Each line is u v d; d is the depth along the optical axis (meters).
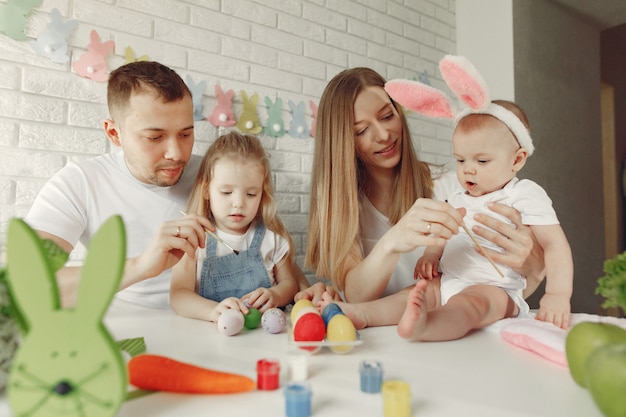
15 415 0.37
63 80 1.41
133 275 0.91
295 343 0.61
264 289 1.03
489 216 0.97
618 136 3.48
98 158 1.35
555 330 0.65
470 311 0.77
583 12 2.73
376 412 0.42
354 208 1.25
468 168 1.05
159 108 1.15
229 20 1.76
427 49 2.50
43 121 1.38
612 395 0.36
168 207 1.34
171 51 1.61
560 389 0.47
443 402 0.44
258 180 1.21
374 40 2.25
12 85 1.33
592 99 2.87
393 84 1.00
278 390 0.48
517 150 1.03
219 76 1.73
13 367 0.37
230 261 1.15
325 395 0.46
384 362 0.58
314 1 2.03
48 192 1.22
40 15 1.37
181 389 0.46
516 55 2.38
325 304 0.83
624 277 0.41
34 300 0.38
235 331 0.77
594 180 2.83
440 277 1.08
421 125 2.39
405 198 1.36
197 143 1.66
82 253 1.42
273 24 1.89
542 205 0.98
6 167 1.32
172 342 0.71
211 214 1.26
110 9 1.49
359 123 1.28
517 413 0.41
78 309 0.37
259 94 1.84
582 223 2.67
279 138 1.89
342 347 0.64
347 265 1.22
